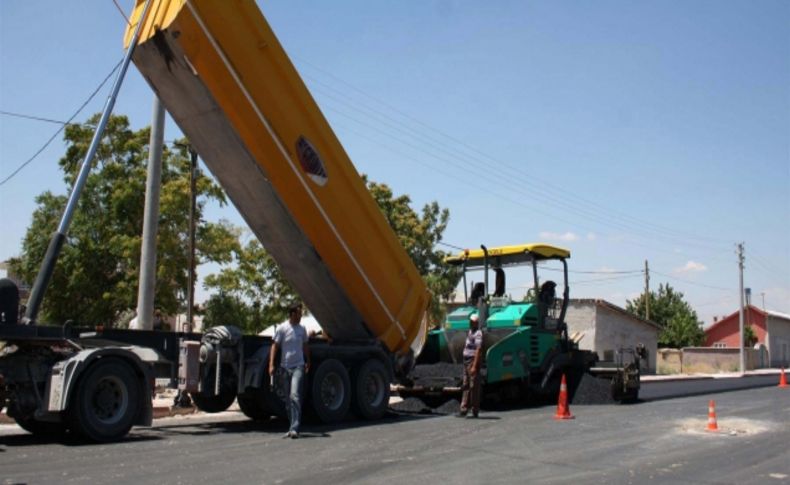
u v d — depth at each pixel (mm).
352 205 12578
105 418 9867
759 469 8242
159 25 10352
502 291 16375
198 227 27734
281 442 9891
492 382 14609
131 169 27188
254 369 11609
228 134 11211
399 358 14250
